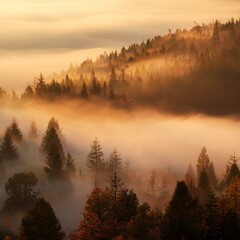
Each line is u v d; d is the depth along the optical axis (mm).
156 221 58094
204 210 58469
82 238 57906
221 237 56781
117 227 57188
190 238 54281
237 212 60875
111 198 59688
